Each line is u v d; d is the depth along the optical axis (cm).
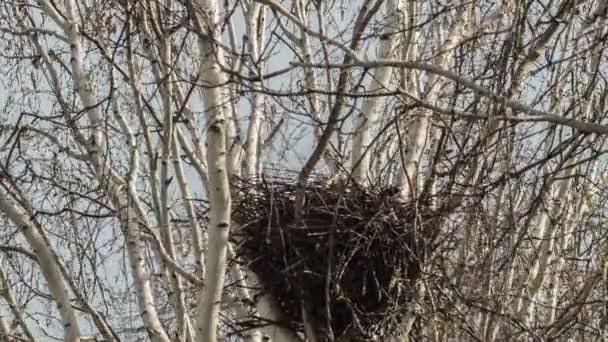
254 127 716
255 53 738
